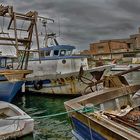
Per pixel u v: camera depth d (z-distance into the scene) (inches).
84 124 215.2
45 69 740.7
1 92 512.1
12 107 374.9
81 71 622.8
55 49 727.1
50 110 522.9
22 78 526.3
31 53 771.4
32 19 613.9
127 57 2234.3
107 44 2647.6
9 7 563.2
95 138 195.3
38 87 729.0
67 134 351.3
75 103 253.3
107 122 179.9
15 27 570.6
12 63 710.5
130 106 303.3
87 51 2760.8
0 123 315.9
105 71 681.6
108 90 299.9
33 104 597.0
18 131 310.2
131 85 320.2
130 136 147.2
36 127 391.5
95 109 229.5
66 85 674.8
